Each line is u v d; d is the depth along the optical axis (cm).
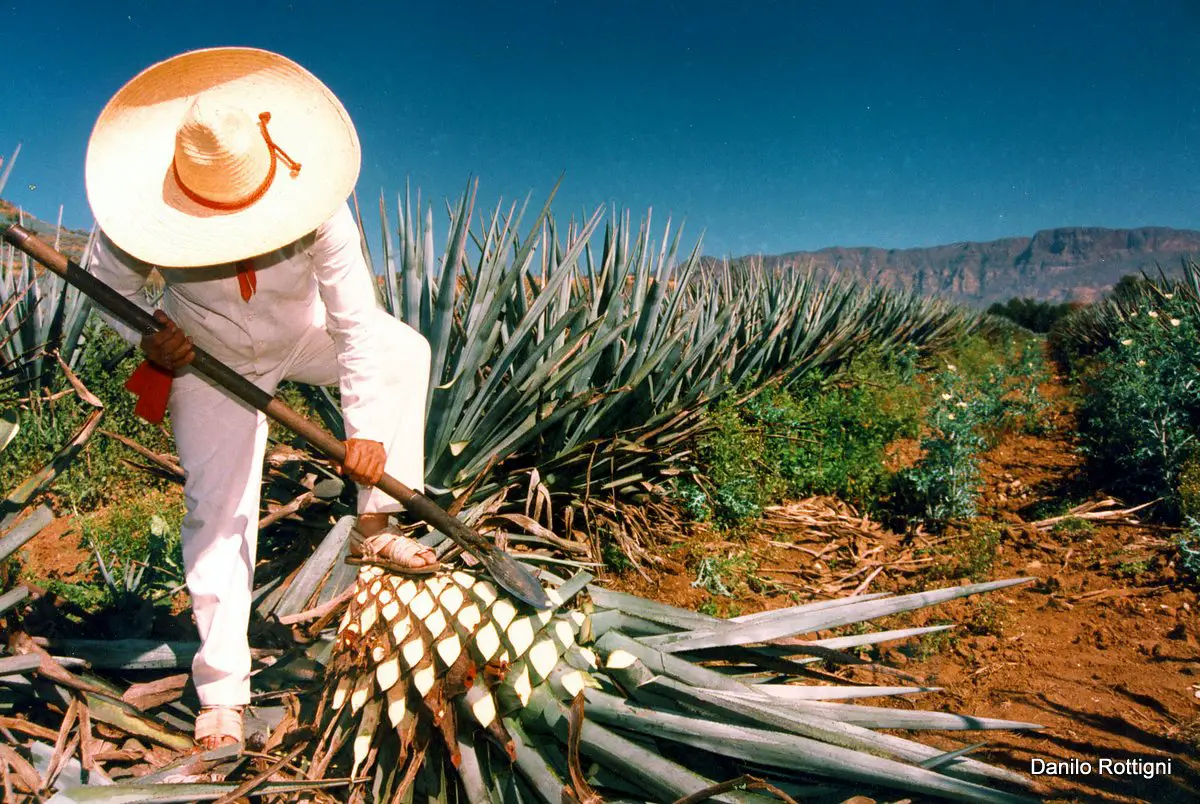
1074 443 817
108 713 233
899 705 337
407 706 226
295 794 221
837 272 1410
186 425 253
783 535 569
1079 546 527
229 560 249
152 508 543
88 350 743
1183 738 307
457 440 426
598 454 499
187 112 208
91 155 218
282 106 233
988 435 846
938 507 583
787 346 950
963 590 268
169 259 213
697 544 506
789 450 672
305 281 247
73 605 294
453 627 223
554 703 229
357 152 231
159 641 271
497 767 233
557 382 439
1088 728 318
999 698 344
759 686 251
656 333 572
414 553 241
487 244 444
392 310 443
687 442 599
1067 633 405
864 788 237
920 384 1188
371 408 255
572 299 554
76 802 177
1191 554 460
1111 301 1719
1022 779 231
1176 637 391
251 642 297
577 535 484
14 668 219
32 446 636
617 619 260
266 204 222
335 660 238
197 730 235
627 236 562
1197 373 677
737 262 1272
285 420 243
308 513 395
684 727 223
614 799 229
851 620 263
